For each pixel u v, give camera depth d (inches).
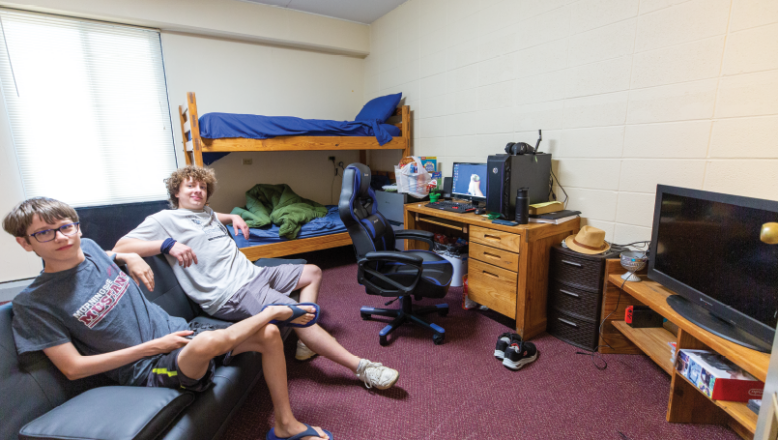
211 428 46.6
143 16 119.1
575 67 85.4
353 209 76.4
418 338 82.2
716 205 50.7
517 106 100.6
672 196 59.3
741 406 45.6
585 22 82.2
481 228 86.3
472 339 81.4
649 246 70.9
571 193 90.1
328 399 62.9
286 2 138.0
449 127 125.5
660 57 70.8
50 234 39.7
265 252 116.0
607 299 72.4
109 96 124.9
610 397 62.1
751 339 45.5
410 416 58.8
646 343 64.0
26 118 114.3
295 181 165.6
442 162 131.0
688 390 54.6
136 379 47.1
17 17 109.0
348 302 101.9
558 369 70.2
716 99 64.3
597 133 82.9
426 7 128.6
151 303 53.7
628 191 79.0
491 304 86.7
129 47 125.4
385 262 81.5
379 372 63.9
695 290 54.2
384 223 85.1
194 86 137.6
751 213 45.4
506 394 63.4
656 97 72.2
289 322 59.0
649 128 74.0
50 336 40.4
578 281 76.1
